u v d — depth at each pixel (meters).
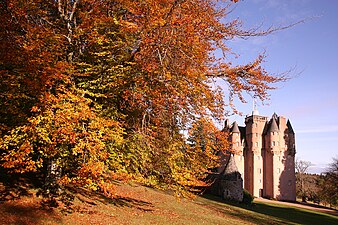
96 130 10.20
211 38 11.98
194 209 22.75
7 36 10.52
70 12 13.20
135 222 13.14
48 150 9.72
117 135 10.88
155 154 12.62
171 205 21.45
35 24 11.34
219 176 48.66
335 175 65.62
